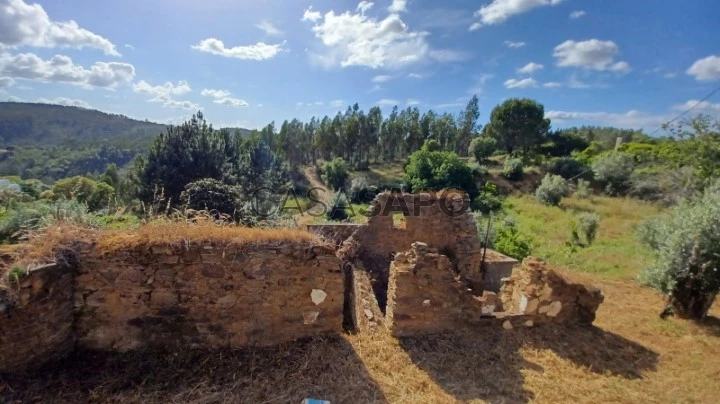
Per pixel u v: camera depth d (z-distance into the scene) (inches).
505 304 293.4
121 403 149.4
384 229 396.2
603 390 200.5
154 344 179.6
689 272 299.9
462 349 225.0
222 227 203.6
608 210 921.5
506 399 184.2
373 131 2162.9
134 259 173.9
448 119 2338.8
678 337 275.4
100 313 172.1
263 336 194.7
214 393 161.2
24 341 148.9
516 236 597.0
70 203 401.7
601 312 320.2
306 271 198.5
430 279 233.0
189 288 181.3
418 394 179.2
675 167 839.1
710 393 205.3
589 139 2105.1
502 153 2004.2
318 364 188.1
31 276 147.9
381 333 232.1
